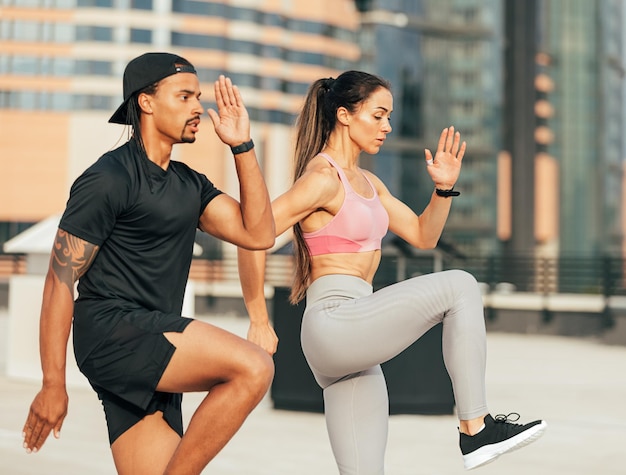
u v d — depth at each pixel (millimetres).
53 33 56750
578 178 56000
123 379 3072
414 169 44719
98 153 56406
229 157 56406
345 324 3445
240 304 24344
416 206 44656
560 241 55781
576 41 55719
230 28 57344
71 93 56656
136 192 3115
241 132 3162
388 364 8102
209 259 28188
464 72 46438
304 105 3848
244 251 3596
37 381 10141
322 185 3541
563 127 55688
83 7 56125
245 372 3021
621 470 6098
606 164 57031
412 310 3367
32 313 10234
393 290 3420
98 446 6582
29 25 56781
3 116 57188
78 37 56375
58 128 56938
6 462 5961
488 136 46812
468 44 46375
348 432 3604
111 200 3074
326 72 60625
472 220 47188
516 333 19875
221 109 3174
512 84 46656
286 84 59438
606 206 57031
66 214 3076
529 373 12242
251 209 3209
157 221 3143
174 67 3189
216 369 3035
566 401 9539
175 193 3178
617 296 20562
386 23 45469
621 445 7043
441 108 46094
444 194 3875
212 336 3053
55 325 3043
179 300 3256
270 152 58438
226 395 3031
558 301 21172
